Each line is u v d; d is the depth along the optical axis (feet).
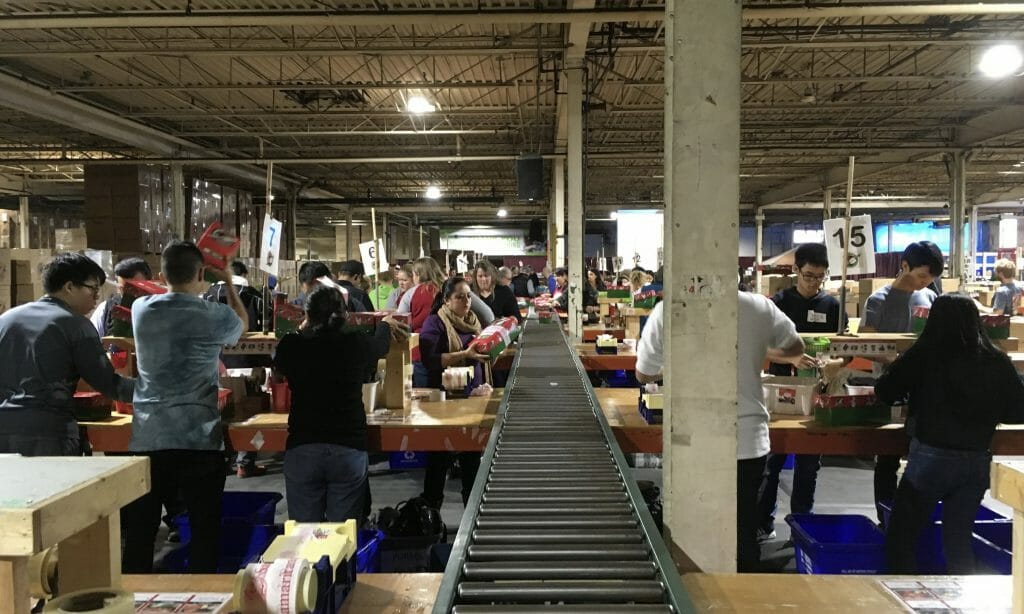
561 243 40.06
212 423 8.05
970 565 7.55
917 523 7.68
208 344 8.00
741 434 7.45
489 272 18.76
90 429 9.09
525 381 11.05
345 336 8.21
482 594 4.24
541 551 4.80
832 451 8.89
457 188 64.90
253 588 3.68
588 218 83.97
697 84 5.58
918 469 7.55
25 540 2.48
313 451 8.08
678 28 5.56
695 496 5.81
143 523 7.89
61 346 7.77
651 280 29.86
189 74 27.91
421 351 12.25
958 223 40.16
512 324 13.79
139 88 26.71
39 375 7.66
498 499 5.81
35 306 7.91
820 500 13.47
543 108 33.83
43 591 3.31
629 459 15.52
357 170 52.47
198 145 37.91
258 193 55.01
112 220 32.73
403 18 18.65
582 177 24.84
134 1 19.10
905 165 49.93
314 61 26.43
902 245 81.66
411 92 30.89
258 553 9.46
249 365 11.64
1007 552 8.06
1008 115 34.78
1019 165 49.62
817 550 8.75
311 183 54.70
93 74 27.66
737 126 5.58
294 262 41.11
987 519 10.15
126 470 3.16
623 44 23.65
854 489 14.17
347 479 8.23
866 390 9.49
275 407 10.19
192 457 7.91
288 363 8.14
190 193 38.58
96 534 3.19
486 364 13.76
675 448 5.81
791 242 92.27
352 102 32.04
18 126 35.29
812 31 23.18
